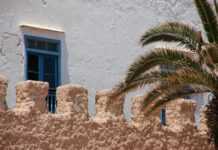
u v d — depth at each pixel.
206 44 21.58
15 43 22.61
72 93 20.88
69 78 23.47
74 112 20.83
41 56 23.06
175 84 21.05
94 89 23.83
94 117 21.48
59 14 23.50
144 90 24.34
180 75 20.98
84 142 20.89
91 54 23.94
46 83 20.53
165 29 22.30
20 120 19.88
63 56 23.44
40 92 20.38
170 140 22.50
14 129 19.73
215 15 23.55
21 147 19.80
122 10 24.72
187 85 21.52
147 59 21.38
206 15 22.50
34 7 23.05
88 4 24.08
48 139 20.27
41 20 23.14
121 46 24.53
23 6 22.84
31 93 20.23
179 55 21.56
